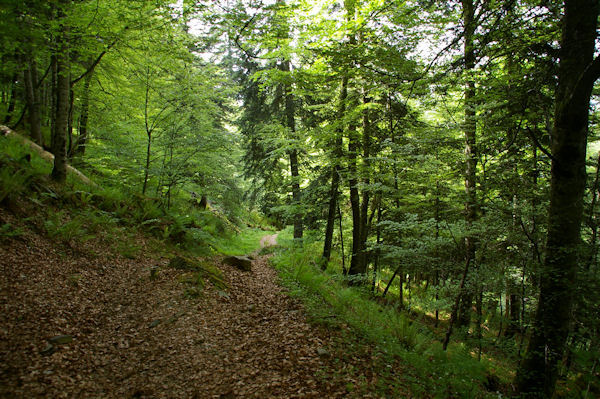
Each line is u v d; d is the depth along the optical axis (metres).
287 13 6.96
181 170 12.62
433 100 8.12
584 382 5.67
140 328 5.41
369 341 5.82
